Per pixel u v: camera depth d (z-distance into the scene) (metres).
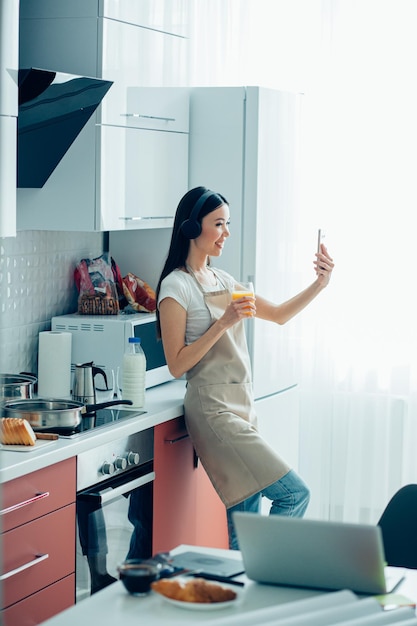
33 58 3.60
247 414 3.54
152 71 3.79
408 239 4.49
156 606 1.86
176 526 3.65
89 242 4.14
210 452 3.48
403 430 4.55
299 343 4.54
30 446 2.88
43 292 3.80
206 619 1.80
